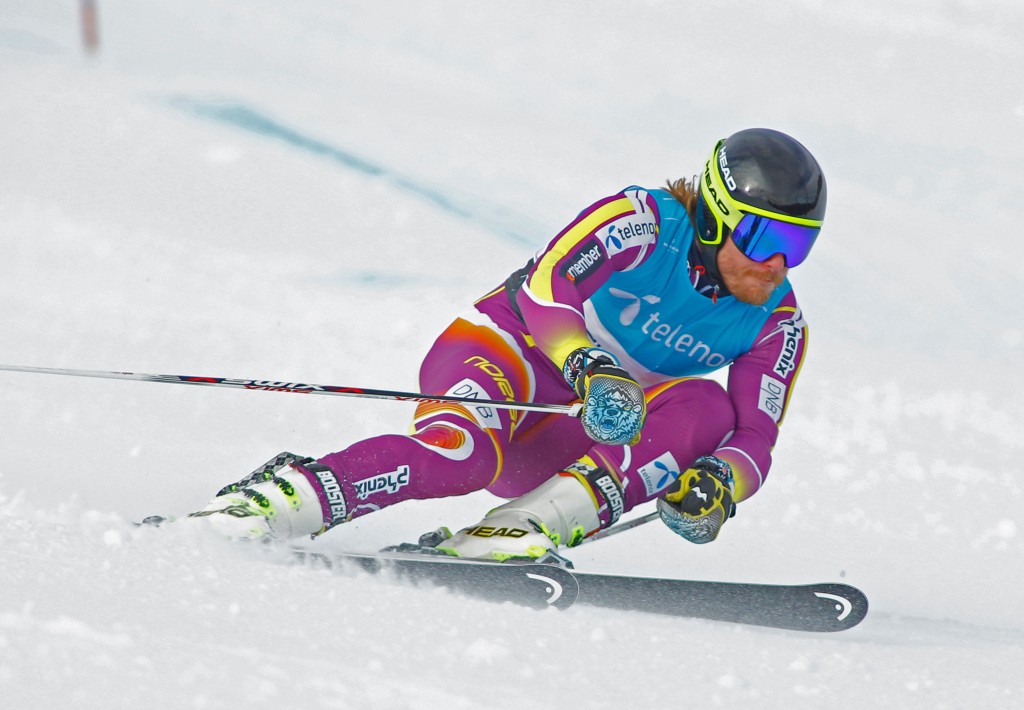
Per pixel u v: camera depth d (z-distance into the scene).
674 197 13.09
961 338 38.62
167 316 27.31
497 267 36.16
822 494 21.14
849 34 70.25
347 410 22.16
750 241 12.21
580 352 11.69
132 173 38.75
